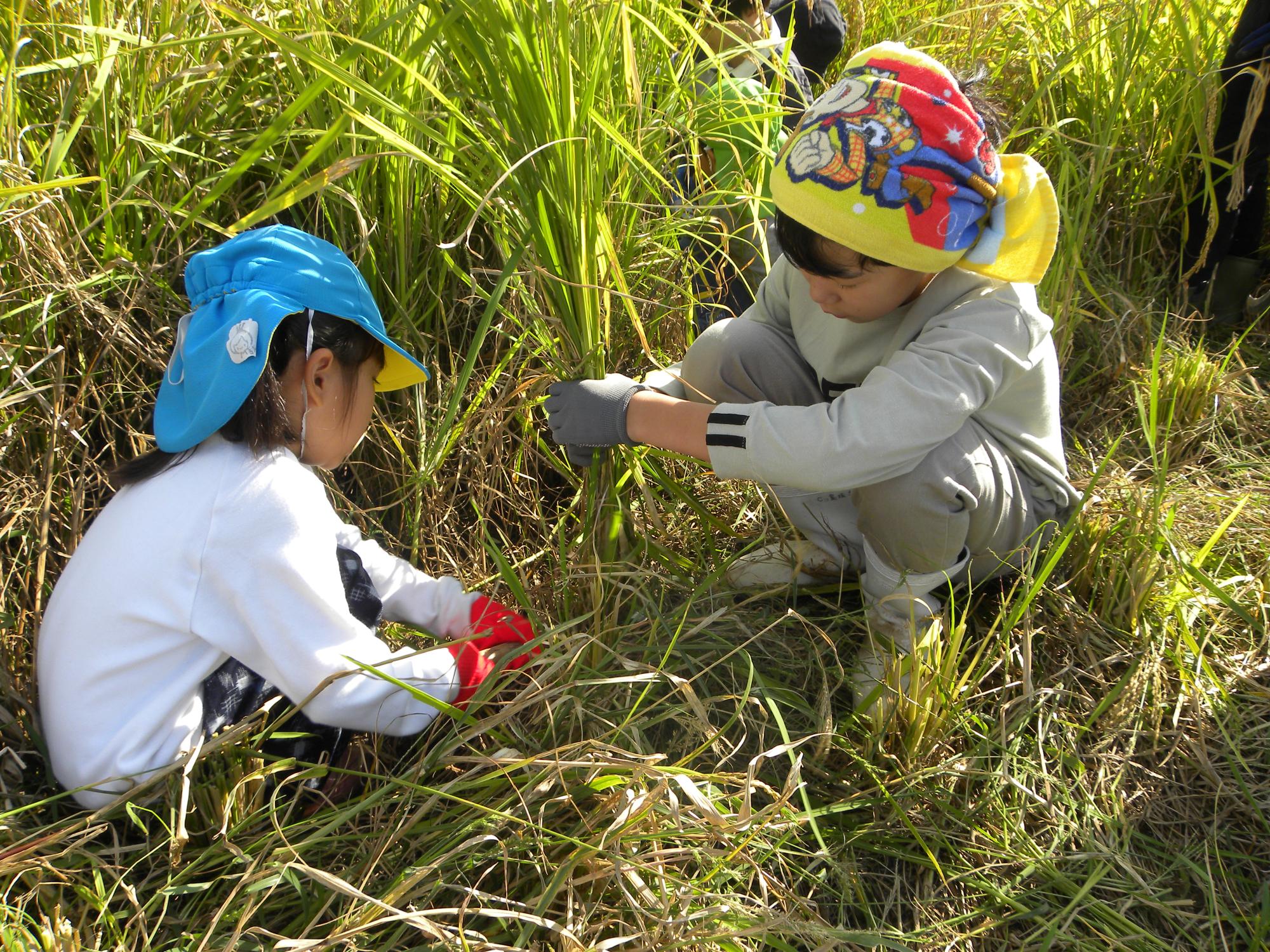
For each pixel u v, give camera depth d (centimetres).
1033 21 276
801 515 187
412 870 127
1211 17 274
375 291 200
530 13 137
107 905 122
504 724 148
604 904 134
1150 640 176
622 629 167
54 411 169
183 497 129
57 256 169
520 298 197
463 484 201
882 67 140
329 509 138
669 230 195
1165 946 136
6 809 137
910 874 148
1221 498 210
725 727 142
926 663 157
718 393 183
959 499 159
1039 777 158
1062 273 245
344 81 127
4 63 170
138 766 133
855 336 168
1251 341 274
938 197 138
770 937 135
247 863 133
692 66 206
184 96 191
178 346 137
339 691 137
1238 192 252
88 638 131
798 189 142
